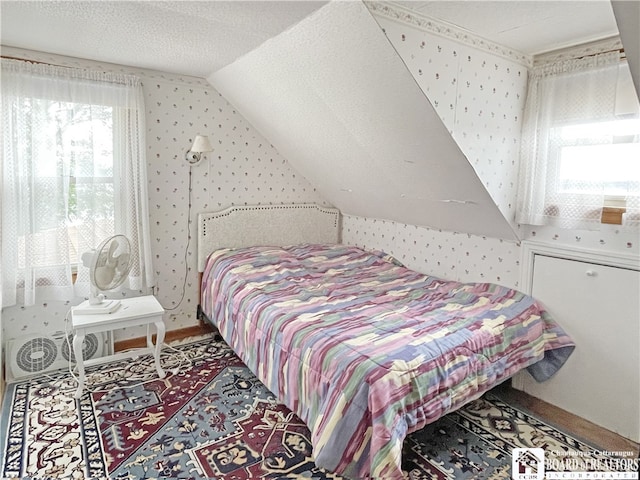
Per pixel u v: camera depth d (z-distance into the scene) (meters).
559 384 2.52
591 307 2.35
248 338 2.54
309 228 4.16
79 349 2.44
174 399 2.47
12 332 2.79
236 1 1.89
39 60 2.73
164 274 3.45
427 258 3.37
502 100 2.42
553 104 2.41
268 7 1.95
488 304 2.53
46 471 1.85
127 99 2.98
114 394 2.52
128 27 2.26
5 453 1.96
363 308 2.45
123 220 3.08
